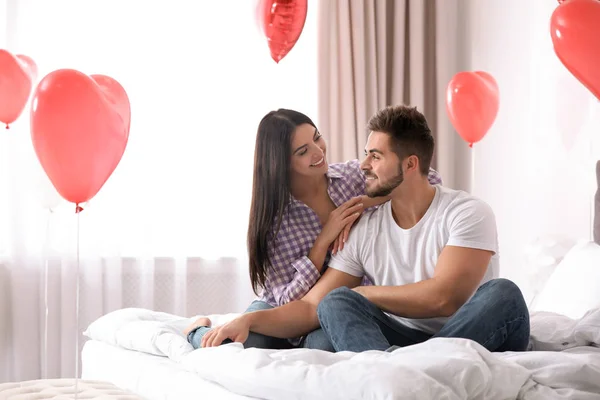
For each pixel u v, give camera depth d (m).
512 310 1.86
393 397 1.37
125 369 2.17
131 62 3.67
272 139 2.32
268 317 2.15
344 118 4.00
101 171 2.14
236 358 1.70
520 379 1.59
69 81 2.06
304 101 3.97
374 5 4.09
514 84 3.63
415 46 4.09
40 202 3.06
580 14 2.21
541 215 3.42
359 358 1.64
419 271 2.13
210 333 2.09
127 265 3.66
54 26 3.56
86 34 3.60
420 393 1.39
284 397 1.54
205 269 3.77
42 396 1.76
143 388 2.04
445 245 2.09
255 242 2.35
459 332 1.83
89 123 2.06
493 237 2.08
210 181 3.79
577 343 1.98
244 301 3.80
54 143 2.05
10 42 3.49
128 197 3.66
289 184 2.34
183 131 3.74
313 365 1.55
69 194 2.15
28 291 3.47
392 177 2.12
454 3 4.12
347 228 2.26
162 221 3.72
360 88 4.01
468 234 2.05
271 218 2.33
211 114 3.79
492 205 3.78
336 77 4.00
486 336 1.83
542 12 3.43
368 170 2.16
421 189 2.15
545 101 3.40
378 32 4.09
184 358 1.90
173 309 3.72
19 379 3.46
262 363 1.63
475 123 3.27
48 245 3.48
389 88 4.16
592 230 3.11
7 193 3.46
